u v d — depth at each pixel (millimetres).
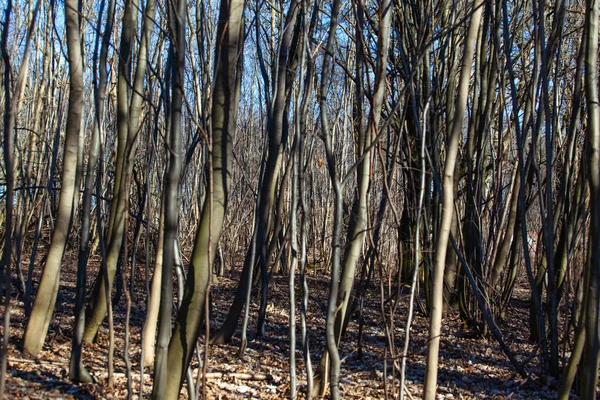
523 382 5824
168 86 5117
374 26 7879
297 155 4125
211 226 3494
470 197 8734
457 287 9352
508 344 7844
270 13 10867
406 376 6078
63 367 4914
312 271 15867
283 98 6496
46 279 5117
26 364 4828
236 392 5016
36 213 9906
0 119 8820
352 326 8812
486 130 8109
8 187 3369
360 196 4488
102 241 4227
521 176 6168
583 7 8844
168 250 3457
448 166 3875
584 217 5547
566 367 4676
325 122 3916
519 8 8359
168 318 3496
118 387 4629
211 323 7914
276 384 5359
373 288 11570
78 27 4922
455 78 9094
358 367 6305
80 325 4566
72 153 5102
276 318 8953
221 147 3639
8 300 3273
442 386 5938
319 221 17000
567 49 9227
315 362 6312
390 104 7910
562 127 9211
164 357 3496
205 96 5039
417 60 3877
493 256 8531
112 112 12211
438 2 8797
